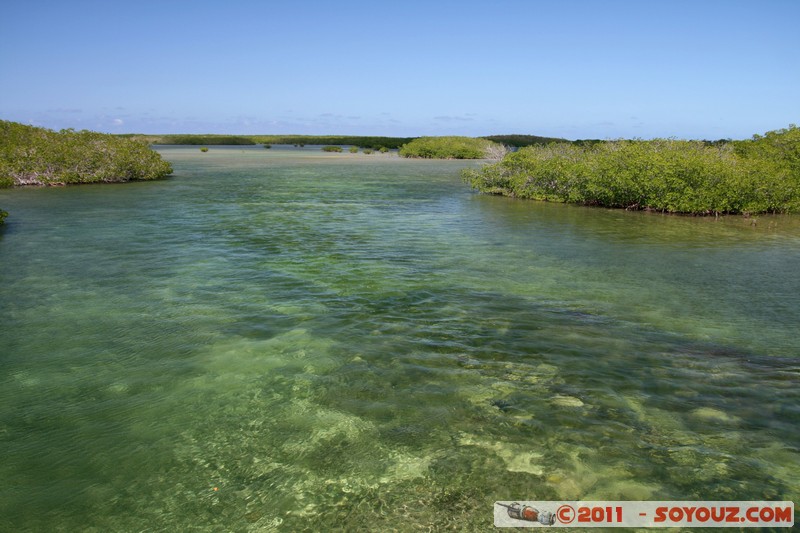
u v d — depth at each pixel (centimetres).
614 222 1480
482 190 2220
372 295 781
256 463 393
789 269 952
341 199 1989
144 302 735
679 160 1689
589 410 467
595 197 1809
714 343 616
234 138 11731
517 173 2120
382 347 596
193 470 385
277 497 357
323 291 798
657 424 446
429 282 854
